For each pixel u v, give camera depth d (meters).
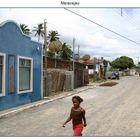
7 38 19.56
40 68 25.41
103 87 42.41
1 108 18.70
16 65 20.86
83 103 23.64
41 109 20.09
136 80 63.91
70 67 38.38
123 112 18.72
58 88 31.25
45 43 27.23
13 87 20.34
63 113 18.30
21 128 13.73
